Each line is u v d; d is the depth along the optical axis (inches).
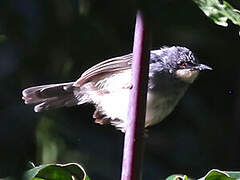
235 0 254.2
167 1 166.6
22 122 198.1
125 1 516.1
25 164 169.0
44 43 395.9
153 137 582.2
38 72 427.5
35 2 357.1
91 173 495.8
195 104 604.1
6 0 217.0
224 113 617.9
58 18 444.8
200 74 620.4
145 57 189.0
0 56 344.5
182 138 587.2
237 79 621.9
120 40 533.0
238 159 591.5
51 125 493.7
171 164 570.6
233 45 588.7
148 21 169.3
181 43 566.3
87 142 511.2
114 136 526.9
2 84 386.0
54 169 221.1
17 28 325.7
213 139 595.5
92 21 497.0
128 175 190.7
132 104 190.9
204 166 576.1
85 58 498.0
